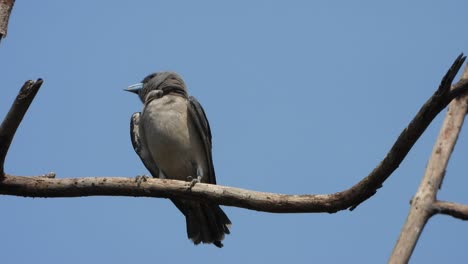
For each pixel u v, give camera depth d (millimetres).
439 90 8750
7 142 10562
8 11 10219
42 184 11391
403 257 7574
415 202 7973
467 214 7820
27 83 10047
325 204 10500
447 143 8383
